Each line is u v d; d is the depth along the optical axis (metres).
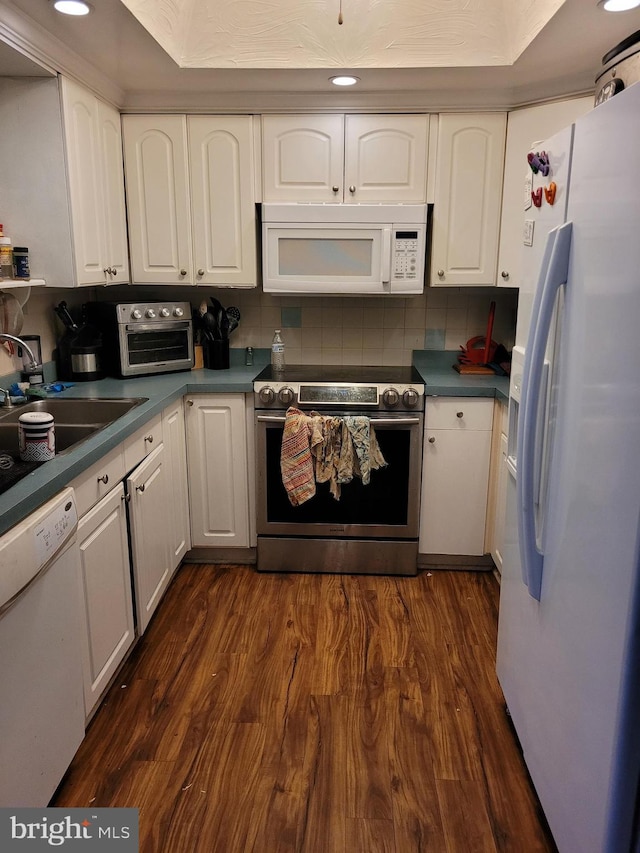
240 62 2.36
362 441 2.63
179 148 2.77
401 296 3.18
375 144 2.74
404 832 1.54
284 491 2.83
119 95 2.65
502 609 1.93
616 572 1.07
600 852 1.15
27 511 1.35
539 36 2.05
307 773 1.72
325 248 2.77
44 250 2.28
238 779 1.70
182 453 2.76
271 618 2.51
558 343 1.36
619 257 1.06
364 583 2.81
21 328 2.38
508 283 2.78
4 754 1.26
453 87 2.60
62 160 2.21
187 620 2.49
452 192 2.77
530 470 1.43
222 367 3.09
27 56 1.96
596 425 1.16
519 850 1.50
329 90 2.63
